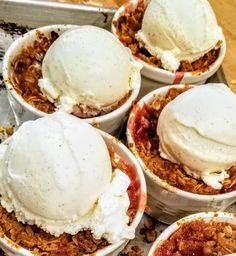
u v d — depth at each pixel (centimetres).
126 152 33
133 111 36
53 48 35
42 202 29
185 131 33
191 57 39
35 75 36
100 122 35
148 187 34
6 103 38
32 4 41
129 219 31
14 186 29
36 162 29
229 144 33
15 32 42
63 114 31
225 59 44
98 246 30
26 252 29
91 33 35
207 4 40
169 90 37
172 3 38
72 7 42
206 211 34
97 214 29
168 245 31
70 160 29
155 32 39
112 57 35
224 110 33
